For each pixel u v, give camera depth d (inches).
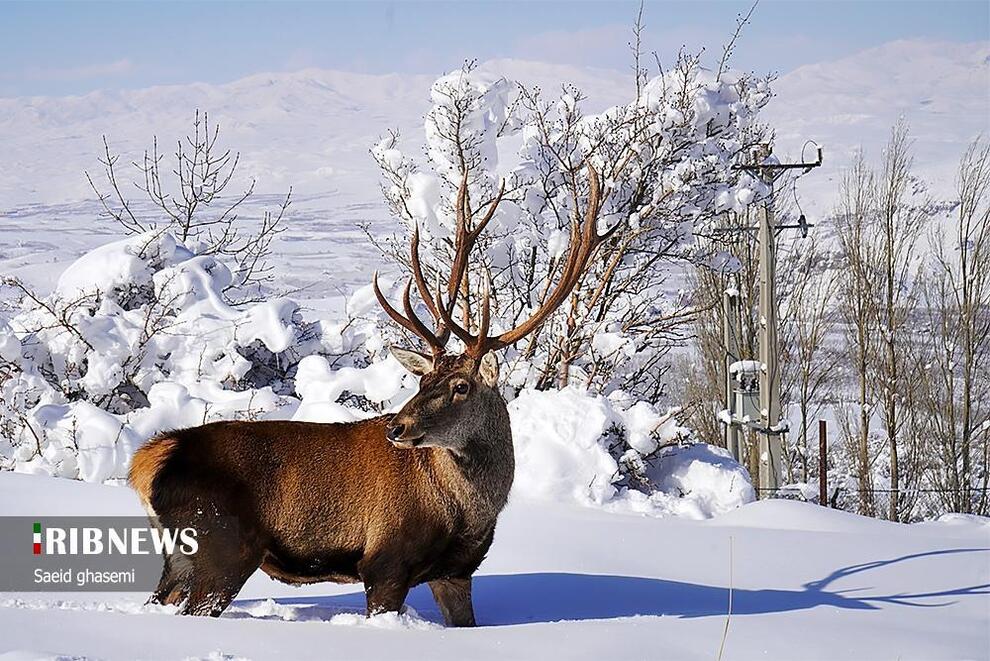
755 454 974.4
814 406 1453.0
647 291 675.4
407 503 263.0
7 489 394.6
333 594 316.8
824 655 240.2
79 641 199.3
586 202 636.7
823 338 1249.4
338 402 569.9
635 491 496.1
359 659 205.8
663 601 311.3
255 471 264.4
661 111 642.8
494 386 268.7
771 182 829.8
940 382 1178.6
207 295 584.4
